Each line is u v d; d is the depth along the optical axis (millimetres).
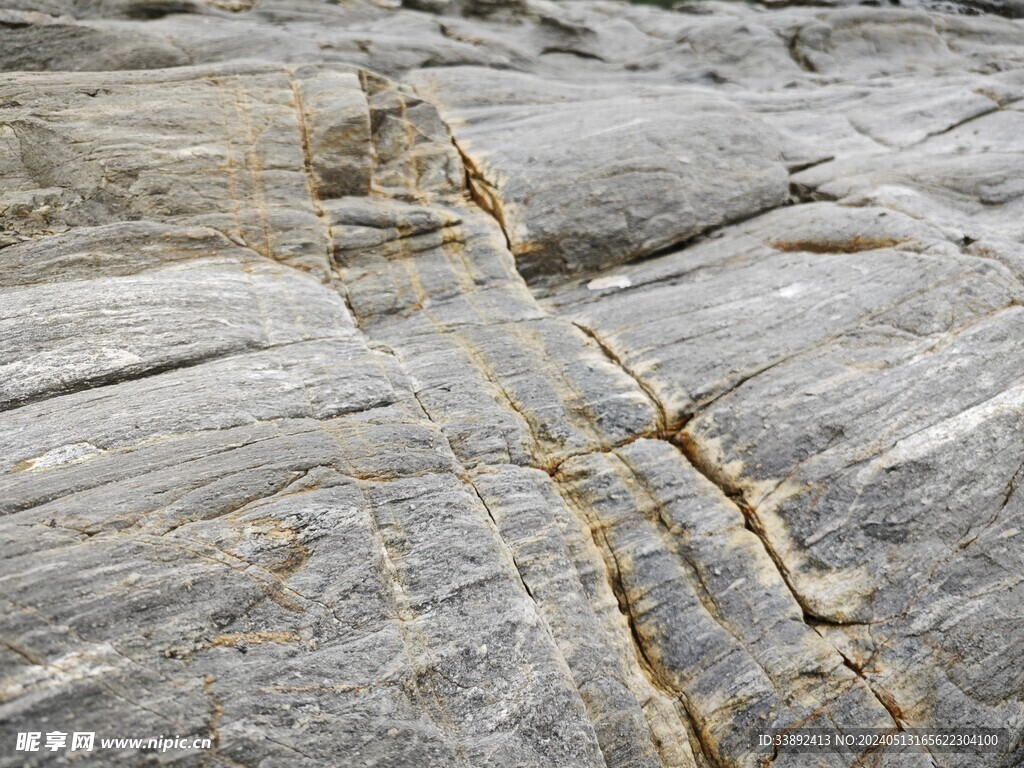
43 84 10320
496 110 13594
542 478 7262
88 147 9781
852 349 8430
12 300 7676
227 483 5660
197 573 4918
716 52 19438
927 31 20516
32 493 5379
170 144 10133
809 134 14203
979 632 6559
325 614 5086
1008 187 12109
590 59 19203
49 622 4355
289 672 4699
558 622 6098
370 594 5293
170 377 7031
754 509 7359
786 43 19641
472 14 19938
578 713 5344
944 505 7105
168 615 4641
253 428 6410
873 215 10758
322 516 5582
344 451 6301
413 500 6074
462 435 7227
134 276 8570
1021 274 9305
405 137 11828
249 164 10344
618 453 7766
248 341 7703
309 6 17969
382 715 4738
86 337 7281
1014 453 7414
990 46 20688
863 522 7043
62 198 9461
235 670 4570
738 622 6723
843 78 18078
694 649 6570
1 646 4152
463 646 5344
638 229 11023
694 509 7363
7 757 3799
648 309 9469
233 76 11336
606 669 5996
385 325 9195
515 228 10844
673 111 12797
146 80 10883
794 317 8977
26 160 9695
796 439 7586
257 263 9352
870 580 6797
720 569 6992
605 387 8266
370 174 11023
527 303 9859
